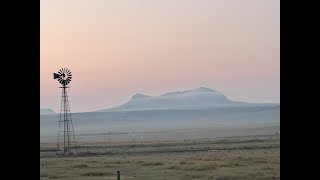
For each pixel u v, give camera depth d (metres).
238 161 44.69
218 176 32.69
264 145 77.94
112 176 32.38
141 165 41.34
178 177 32.25
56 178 30.86
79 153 58.06
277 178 31.39
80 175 32.94
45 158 49.81
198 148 73.56
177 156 53.97
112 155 56.41
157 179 30.72
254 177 32.41
